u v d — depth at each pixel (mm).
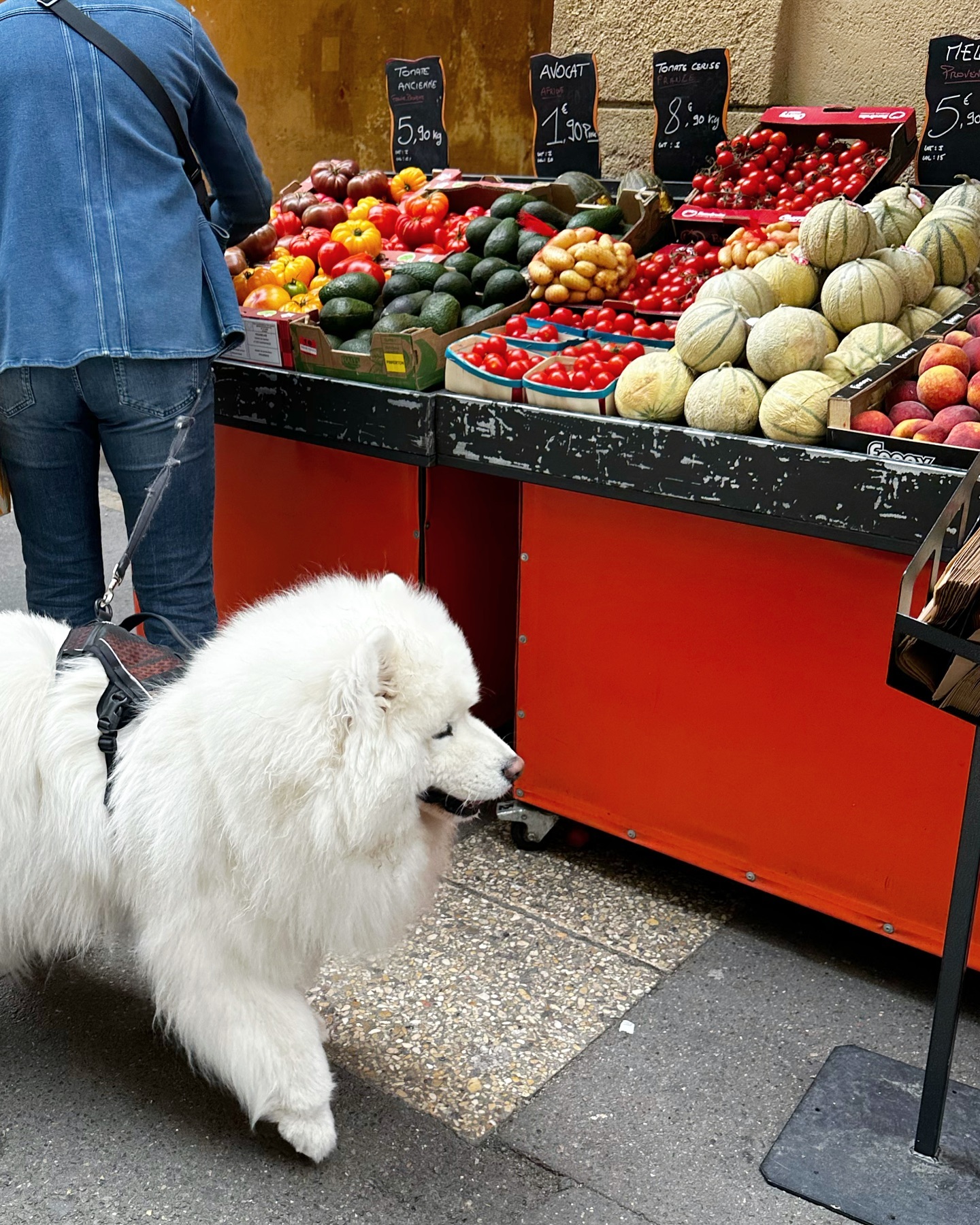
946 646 1720
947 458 2344
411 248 4320
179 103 2902
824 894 2809
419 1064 2494
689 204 3963
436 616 2074
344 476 3424
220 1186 2160
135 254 2787
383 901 2010
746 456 2559
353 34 7352
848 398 2471
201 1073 2434
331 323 3553
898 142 3736
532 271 3594
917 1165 2221
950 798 2539
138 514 2990
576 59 4301
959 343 2699
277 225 4555
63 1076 2422
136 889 2074
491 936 2938
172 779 2006
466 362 3041
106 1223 2074
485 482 3514
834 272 2924
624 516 2834
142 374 2822
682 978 2799
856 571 2520
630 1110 2383
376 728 1840
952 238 3082
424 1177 2197
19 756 2088
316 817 1854
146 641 2334
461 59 6867
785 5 4410
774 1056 2545
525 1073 2477
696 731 2887
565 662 3070
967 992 2748
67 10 2742
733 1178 2219
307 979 2236
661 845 3059
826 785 2717
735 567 2693
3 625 2279
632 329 3326
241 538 3779
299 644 1893
